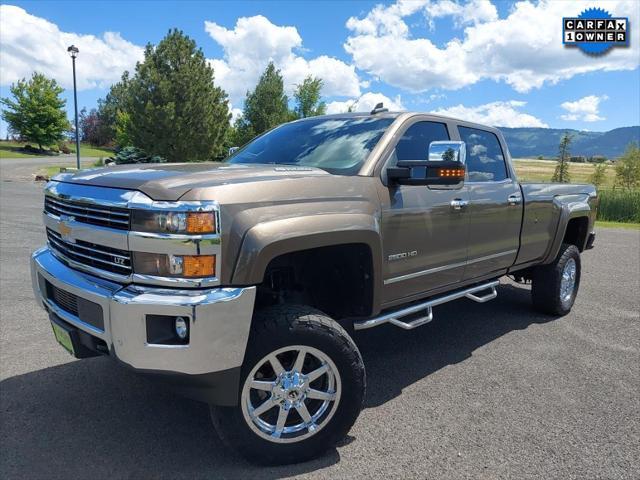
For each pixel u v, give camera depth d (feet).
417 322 11.39
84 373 12.28
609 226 57.72
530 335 16.07
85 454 8.93
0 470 8.38
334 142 11.73
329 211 9.12
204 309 7.39
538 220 16.17
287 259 9.88
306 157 11.61
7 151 178.40
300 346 8.56
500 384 12.26
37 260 10.08
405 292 11.53
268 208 8.31
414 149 11.90
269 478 8.39
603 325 17.30
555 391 11.89
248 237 7.87
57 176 10.30
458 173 9.82
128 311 7.43
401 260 11.08
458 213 12.59
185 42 97.45
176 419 10.23
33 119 180.45
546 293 17.69
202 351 7.50
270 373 8.86
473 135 14.32
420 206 11.35
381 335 16.01
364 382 9.18
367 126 11.92
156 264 7.57
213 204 7.63
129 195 7.80
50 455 8.86
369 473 8.57
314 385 9.28
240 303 7.74
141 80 94.84
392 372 12.97
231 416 8.25
